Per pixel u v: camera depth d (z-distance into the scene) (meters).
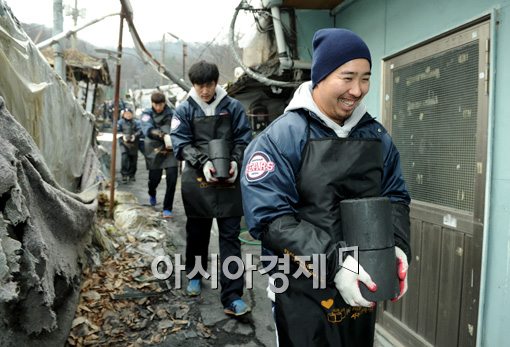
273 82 3.79
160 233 4.41
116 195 5.52
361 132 1.52
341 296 1.40
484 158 1.98
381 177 1.50
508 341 1.86
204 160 2.83
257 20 4.12
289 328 1.43
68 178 3.87
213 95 2.94
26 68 2.65
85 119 4.78
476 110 2.03
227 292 2.86
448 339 2.27
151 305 2.94
